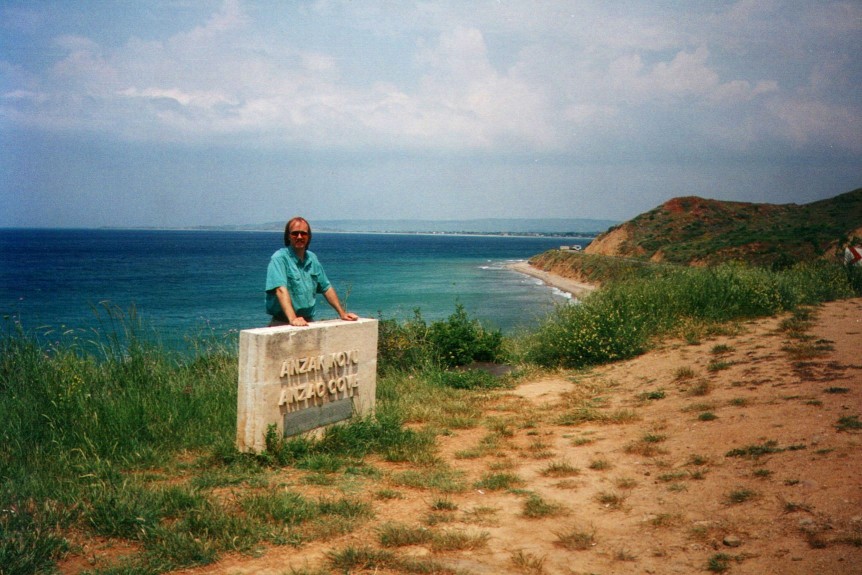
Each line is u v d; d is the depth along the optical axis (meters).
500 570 3.45
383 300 43.09
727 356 9.09
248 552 3.72
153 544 3.73
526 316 32.91
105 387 6.56
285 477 5.21
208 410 6.69
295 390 5.84
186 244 196.00
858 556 3.16
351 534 4.04
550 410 7.86
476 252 156.50
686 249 56.09
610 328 11.04
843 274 15.78
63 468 4.97
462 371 10.94
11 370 6.68
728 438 5.53
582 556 3.61
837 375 7.09
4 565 3.28
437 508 4.52
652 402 7.54
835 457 4.55
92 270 78.00
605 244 73.00
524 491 4.84
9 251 132.25
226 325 29.84
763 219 70.25
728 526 3.79
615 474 5.11
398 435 6.42
